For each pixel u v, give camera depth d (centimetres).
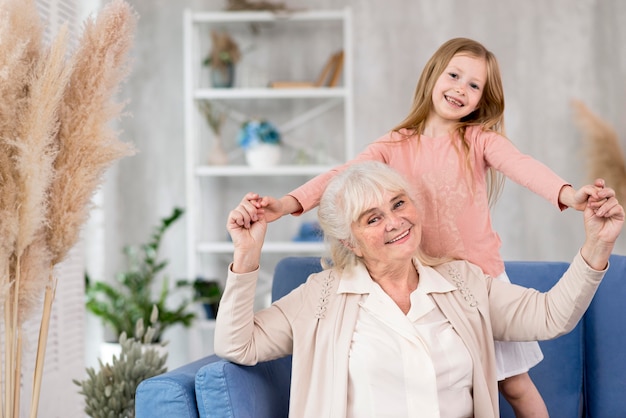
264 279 492
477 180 219
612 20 481
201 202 491
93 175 203
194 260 459
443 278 200
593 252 179
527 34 483
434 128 229
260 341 191
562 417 233
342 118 490
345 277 200
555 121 483
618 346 233
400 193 193
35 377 209
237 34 491
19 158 189
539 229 486
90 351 468
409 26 484
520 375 218
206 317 462
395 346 187
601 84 481
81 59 204
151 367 248
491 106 230
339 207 195
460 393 190
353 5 485
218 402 181
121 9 204
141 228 495
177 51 492
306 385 190
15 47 188
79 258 312
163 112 493
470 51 223
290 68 489
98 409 243
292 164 492
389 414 185
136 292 446
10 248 194
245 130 460
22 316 203
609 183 462
